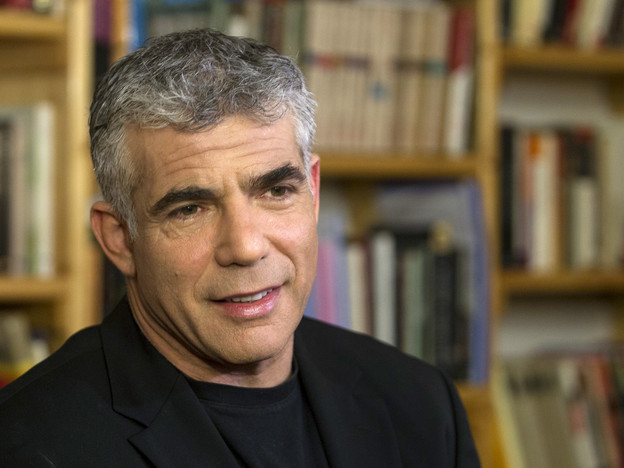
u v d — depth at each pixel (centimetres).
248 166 104
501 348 278
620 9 250
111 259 118
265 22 212
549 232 246
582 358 253
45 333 198
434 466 128
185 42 106
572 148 248
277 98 106
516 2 241
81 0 191
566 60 243
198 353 113
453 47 227
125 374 112
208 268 106
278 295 110
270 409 115
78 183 193
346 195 259
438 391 136
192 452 107
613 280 246
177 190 104
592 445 248
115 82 107
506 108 272
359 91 219
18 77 200
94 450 104
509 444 238
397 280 224
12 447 102
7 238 193
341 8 214
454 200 229
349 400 127
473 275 226
